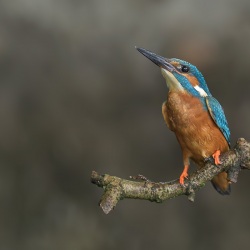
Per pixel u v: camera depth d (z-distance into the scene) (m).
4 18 15.27
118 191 6.09
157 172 15.96
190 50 14.80
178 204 16.41
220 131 8.60
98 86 15.55
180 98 8.59
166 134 15.94
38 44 15.42
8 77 15.36
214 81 15.03
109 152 15.88
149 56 8.96
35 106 15.52
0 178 15.68
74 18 15.49
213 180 8.77
